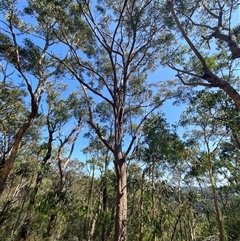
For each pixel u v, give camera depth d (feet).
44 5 31.55
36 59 37.73
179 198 44.42
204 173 43.45
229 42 20.68
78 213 54.65
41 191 69.77
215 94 35.24
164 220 42.19
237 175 42.09
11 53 37.27
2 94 46.78
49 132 55.52
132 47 34.91
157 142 35.68
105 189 61.46
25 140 57.52
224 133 40.01
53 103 57.16
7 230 42.27
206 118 38.09
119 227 28.09
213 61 33.14
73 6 33.40
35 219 46.29
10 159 34.71
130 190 52.47
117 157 32.73
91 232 54.75
